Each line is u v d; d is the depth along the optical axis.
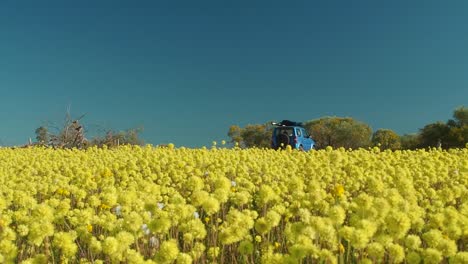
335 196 7.34
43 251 5.79
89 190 9.20
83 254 5.75
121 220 5.55
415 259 4.33
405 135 64.88
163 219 5.01
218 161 12.05
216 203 5.05
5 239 4.90
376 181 6.63
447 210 5.04
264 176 10.16
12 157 15.53
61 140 23.59
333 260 4.21
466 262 4.14
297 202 5.93
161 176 10.20
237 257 5.97
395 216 4.36
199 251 5.05
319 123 69.75
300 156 14.25
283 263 4.01
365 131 66.44
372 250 4.31
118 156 15.16
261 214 7.50
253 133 72.38
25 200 6.82
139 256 4.43
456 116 54.31
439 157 13.89
